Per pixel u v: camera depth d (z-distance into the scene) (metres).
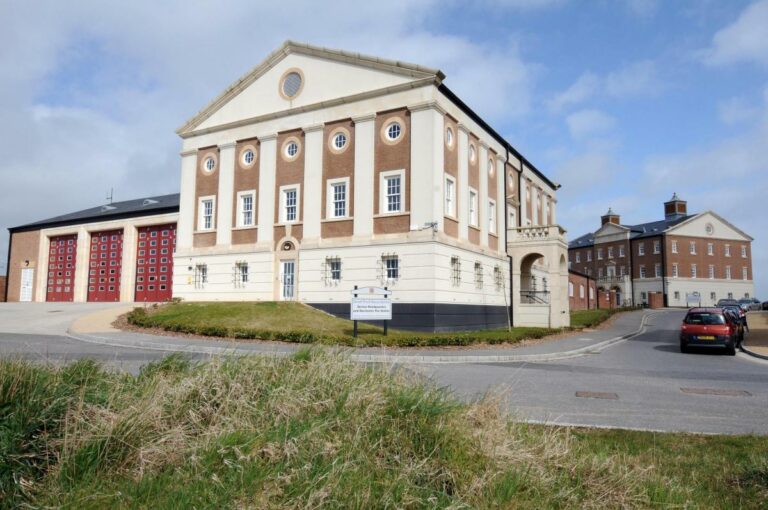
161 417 4.53
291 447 4.07
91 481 3.79
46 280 40.62
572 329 29.39
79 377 5.11
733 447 6.34
